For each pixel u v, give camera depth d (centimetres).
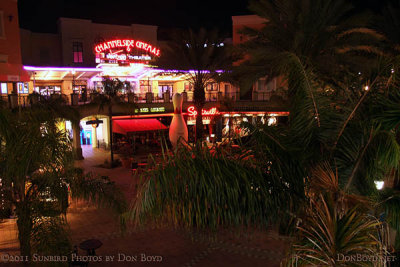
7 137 765
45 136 812
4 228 1180
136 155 2606
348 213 436
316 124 568
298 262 449
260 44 1925
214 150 534
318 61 1591
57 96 2120
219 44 2461
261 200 493
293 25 1756
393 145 472
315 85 578
